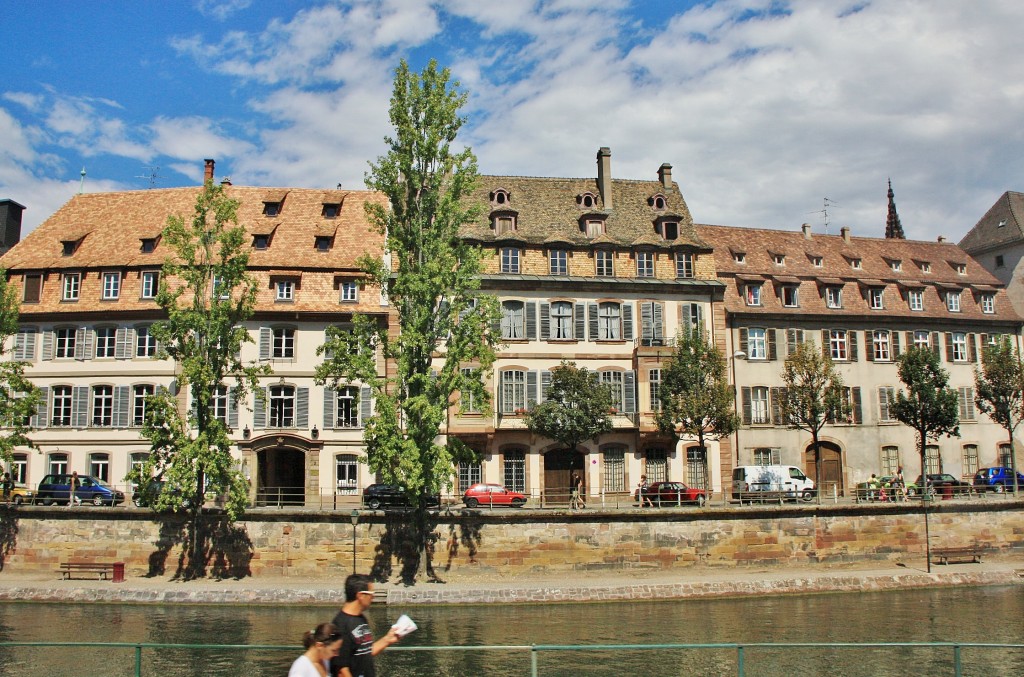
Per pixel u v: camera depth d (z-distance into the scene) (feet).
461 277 105.40
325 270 136.46
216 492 102.37
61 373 133.80
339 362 102.68
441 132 107.34
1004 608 94.58
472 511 106.01
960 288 168.45
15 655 72.28
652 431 135.95
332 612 91.81
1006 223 186.19
